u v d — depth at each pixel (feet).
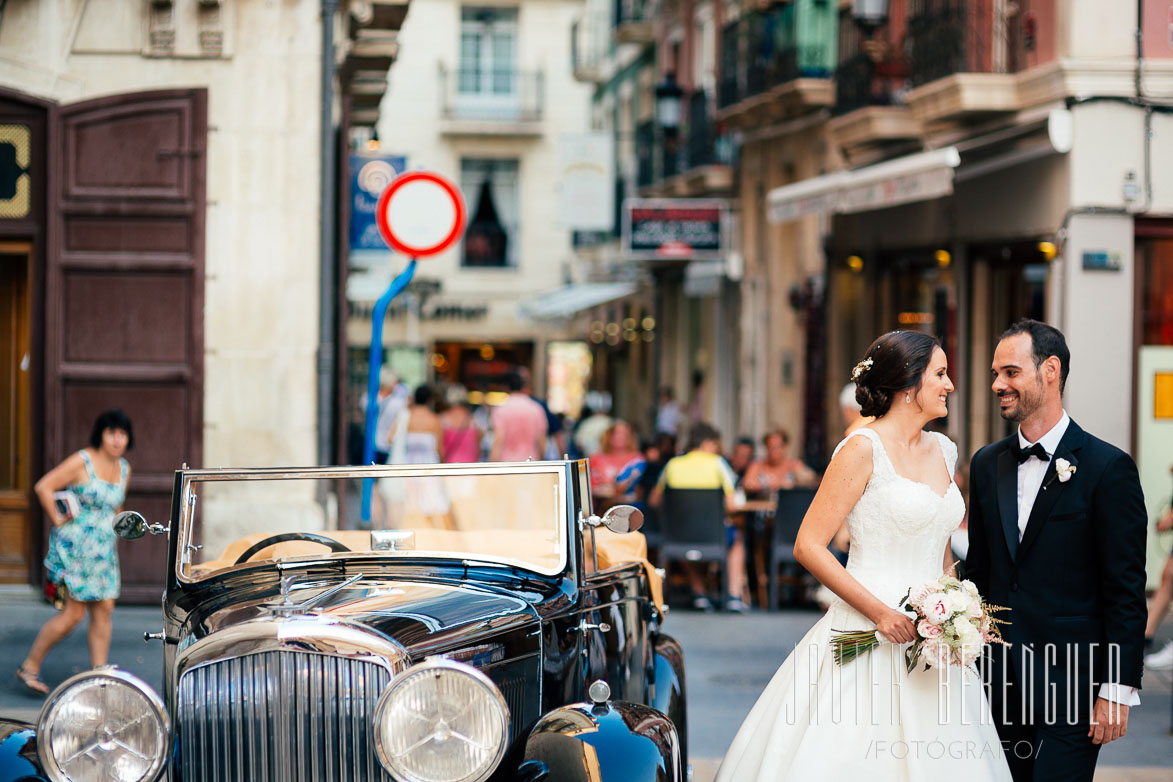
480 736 13.15
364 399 78.84
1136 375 42.16
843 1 60.44
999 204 46.44
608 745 14.10
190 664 13.94
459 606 14.96
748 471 46.09
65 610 26.13
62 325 35.83
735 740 15.74
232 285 36.11
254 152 36.14
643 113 104.47
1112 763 23.99
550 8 122.01
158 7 35.73
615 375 119.03
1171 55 41.29
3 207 36.04
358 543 16.53
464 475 16.56
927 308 54.44
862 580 14.69
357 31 39.32
